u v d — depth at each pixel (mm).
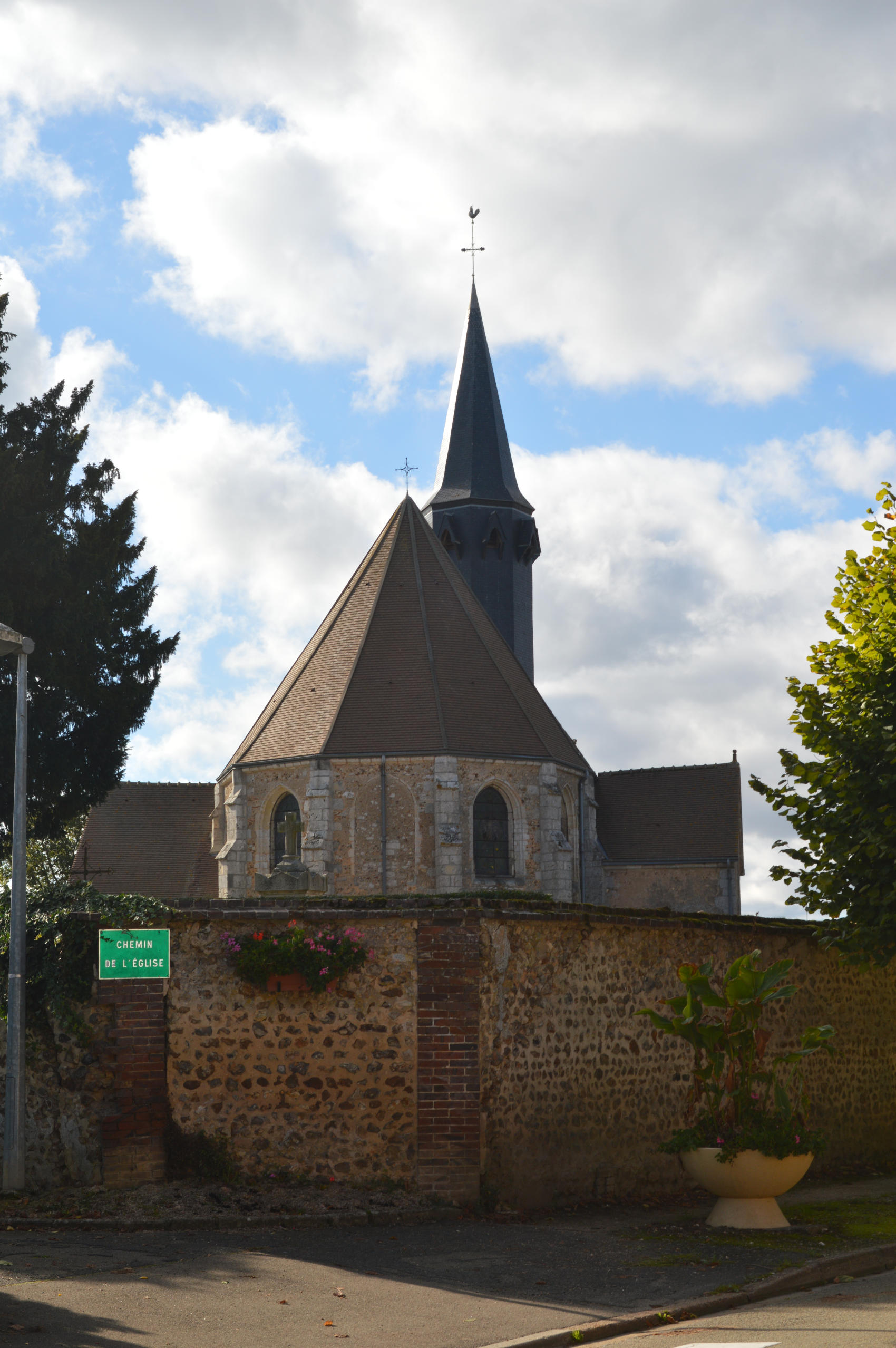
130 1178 12352
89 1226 11188
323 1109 12719
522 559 51250
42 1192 12430
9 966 12930
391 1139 12656
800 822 17531
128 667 35812
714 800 44438
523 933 13633
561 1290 9453
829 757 17172
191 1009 12773
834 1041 18062
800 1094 16500
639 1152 14539
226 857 36219
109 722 34562
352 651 37250
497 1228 11812
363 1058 12797
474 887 34656
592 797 41344
